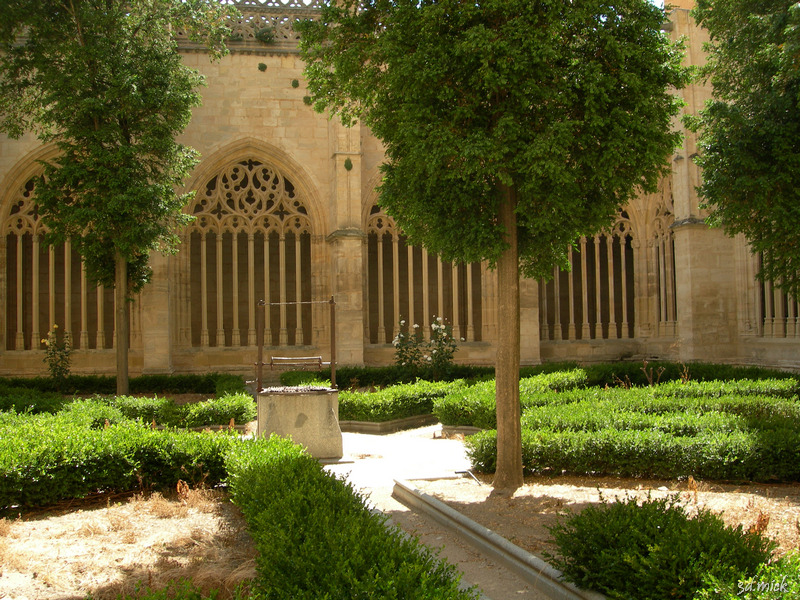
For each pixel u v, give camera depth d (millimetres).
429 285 28562
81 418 11148
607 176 8133
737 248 21578
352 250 22797
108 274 17578
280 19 24391
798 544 5574
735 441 8523
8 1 15617
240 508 7246
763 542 4562
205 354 23344
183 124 17641
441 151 7773
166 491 8719
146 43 17609
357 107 9766
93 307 25875
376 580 3854
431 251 9406
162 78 16734
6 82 18516
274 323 27891
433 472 9875
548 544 6148
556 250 9359
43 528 7074
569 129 7617
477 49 7527
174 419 14281
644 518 4973
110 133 16188
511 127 7691
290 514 5316
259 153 24109
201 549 6328
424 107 8070
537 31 7512
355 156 23172
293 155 24078
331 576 4043
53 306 22594
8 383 20297
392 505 8289
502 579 5656
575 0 7887
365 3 8992
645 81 8055
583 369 19500
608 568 4648
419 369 21125
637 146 7938
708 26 14609
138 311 23016
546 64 7855
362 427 15055
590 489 8398
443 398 15164
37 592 5238
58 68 16750
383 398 15125
